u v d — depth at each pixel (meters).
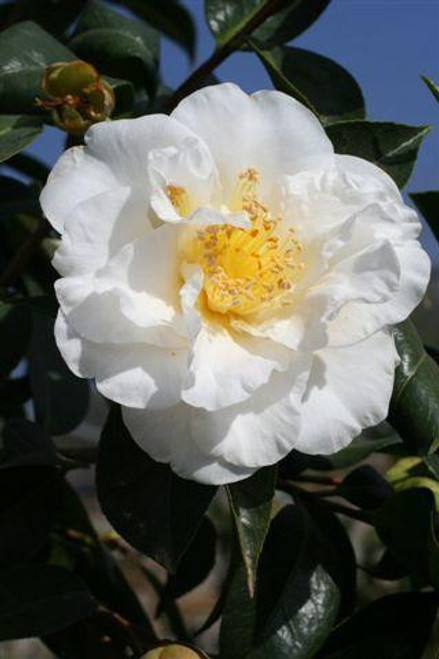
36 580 0.58
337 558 0.56
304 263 0.48
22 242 0.69
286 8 0.60
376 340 0.48
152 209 0.46
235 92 0.48
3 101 0.57
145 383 0.45
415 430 0.51
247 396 0.45
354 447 0.62
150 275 0.46
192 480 0.49
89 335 0.45
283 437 0.46
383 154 0.52
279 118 0.48
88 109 0.52
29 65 0.57
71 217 0.45
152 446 0.46
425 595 0.55
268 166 0.48
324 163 0.48
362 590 0.83
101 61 0.64
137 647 0.57
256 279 0.48
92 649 0.64
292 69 0.59
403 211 0.48
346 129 0.52
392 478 0.58
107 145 0.46
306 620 0.54
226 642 0.53
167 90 0.67
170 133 0.46
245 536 0.47
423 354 0.52
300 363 0.47
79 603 0.58
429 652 0.57
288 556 0.55
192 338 0.45
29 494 0.60
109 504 0.50
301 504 0.57
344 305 0.47
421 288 0.48
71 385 0.68
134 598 0.68
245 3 0.60
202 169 0.46
